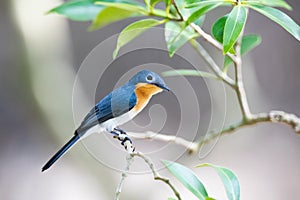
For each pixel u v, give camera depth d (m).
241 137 9.73
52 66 6.93
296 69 12.60
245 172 9.55
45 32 6.79
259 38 4.88
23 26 6.63
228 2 4.73
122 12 4.82
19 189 9.67
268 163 9.84
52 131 7.07
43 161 10.10
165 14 4.80
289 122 4.90
